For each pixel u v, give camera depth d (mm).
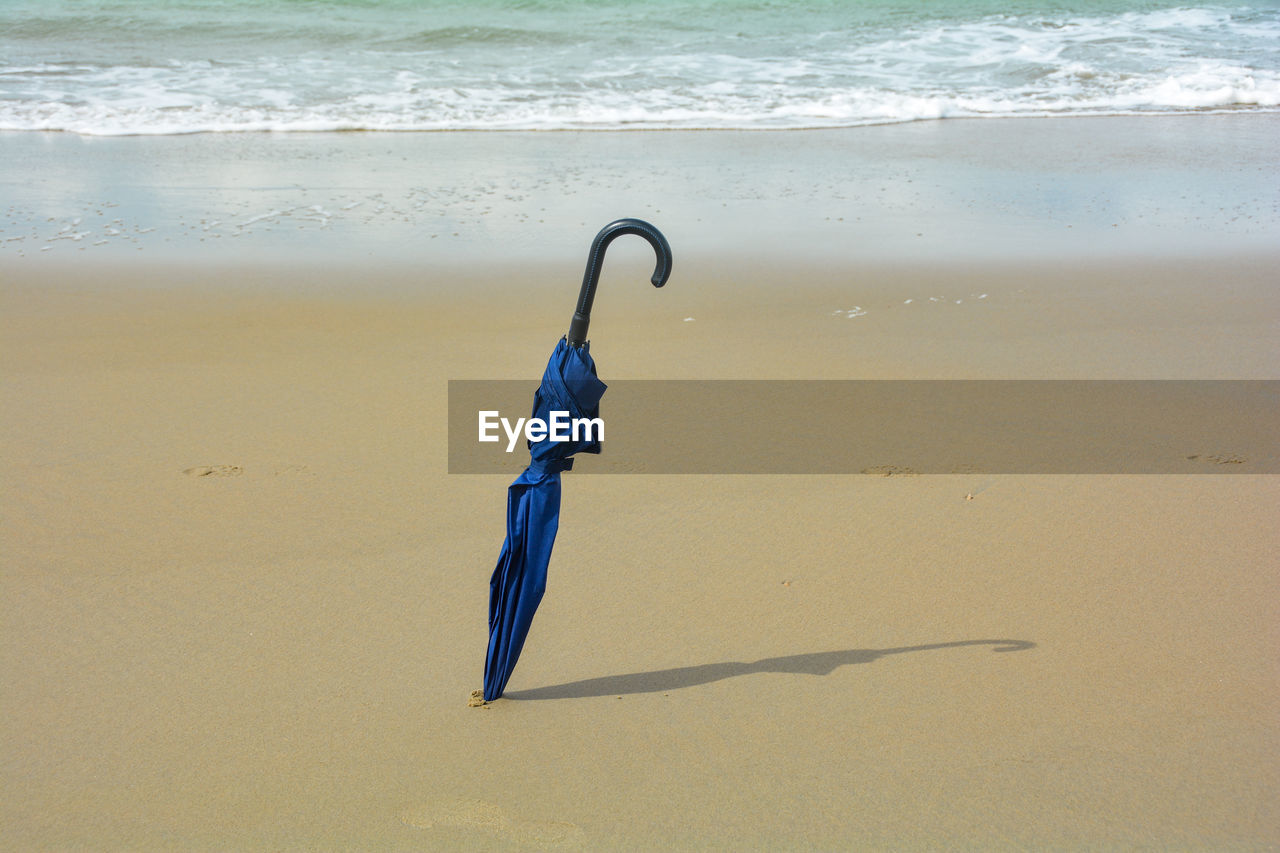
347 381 6047
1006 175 11672
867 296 7773
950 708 3221
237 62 16391
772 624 3721
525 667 3471
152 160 11477
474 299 7539
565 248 8805
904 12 21375
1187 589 3947
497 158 11953
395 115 13914
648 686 3354
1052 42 19219
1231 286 8023
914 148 13008
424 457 5086
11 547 4160
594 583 3994
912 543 4309
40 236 8734
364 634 3627
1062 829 2717
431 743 3059
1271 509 4598
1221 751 3021
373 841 2668
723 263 8492
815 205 10305
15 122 12922
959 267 8477
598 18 20438
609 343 6773
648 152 12461
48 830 2689
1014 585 3982
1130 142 13461
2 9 19156
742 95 15562
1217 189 11102
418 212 9742
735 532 4395
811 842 2670
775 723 3150
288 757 2986
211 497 4621
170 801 2805
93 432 5273
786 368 6379
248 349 6500
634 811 2783
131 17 18969
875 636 3643
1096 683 3350
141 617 3705
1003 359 6551
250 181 10719
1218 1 22531
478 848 2650
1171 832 2707
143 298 7367
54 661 3438
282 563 4090
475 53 17578
